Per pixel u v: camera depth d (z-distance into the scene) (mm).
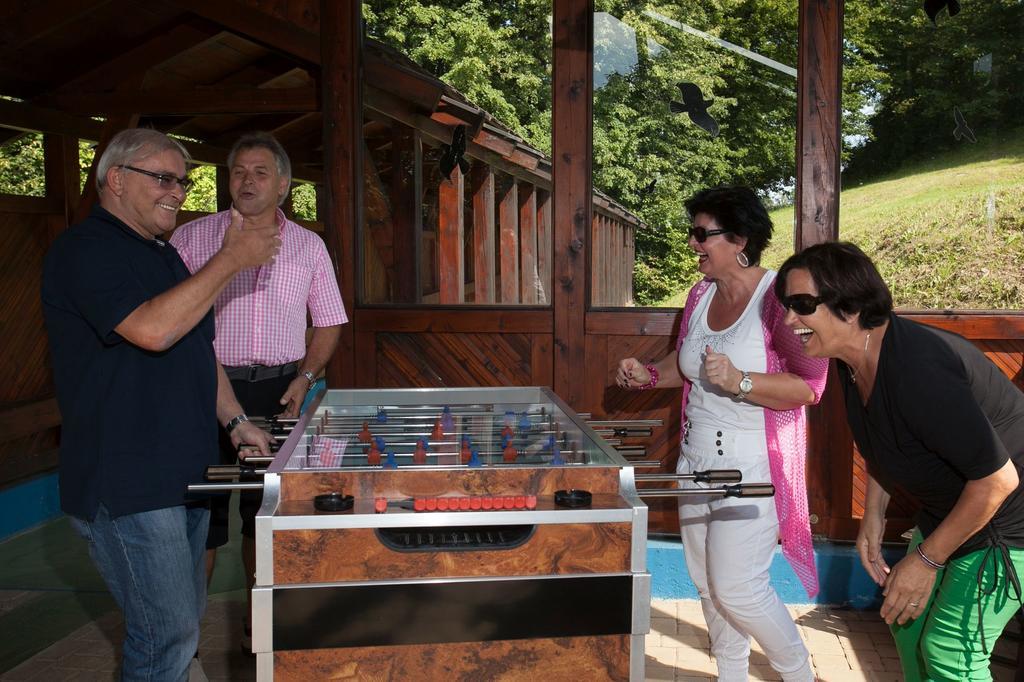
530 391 3516
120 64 6352
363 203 4809
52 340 2502
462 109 4707
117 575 2539
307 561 2168
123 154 2539
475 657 2217
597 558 2238
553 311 4664
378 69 4750
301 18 4852
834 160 4406
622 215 4645
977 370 2207
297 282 3727
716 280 2996
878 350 2248
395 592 2180
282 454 2457
